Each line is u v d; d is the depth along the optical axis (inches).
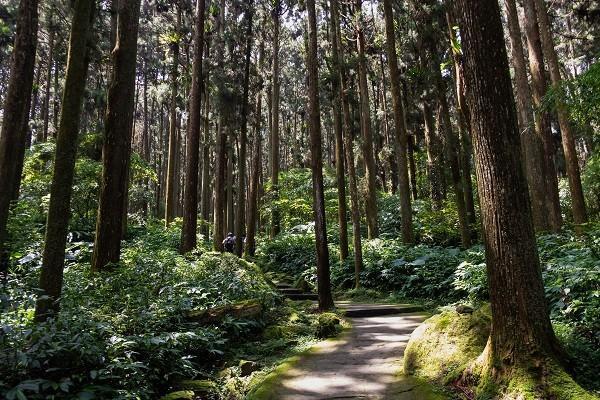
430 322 217.3
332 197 941.8
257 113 987.9
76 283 313.4
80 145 754.8
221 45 764.6
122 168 380.2
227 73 753.6
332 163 1519.4
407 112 900.0
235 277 405.7
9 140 289.1
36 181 633.6
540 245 383.6
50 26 776.3
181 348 237.9
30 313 218.2
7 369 161.9
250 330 306.0
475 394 163.9
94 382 176.7
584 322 221.5
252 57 937.5
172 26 927.7
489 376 163.5
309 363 237.5
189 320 292.7
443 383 183.0
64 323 191.9
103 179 372.5
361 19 691.4
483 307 217.5
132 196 1145.4
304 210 950.4
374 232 677.9
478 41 173.0
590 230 377.4
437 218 670.5
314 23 390.3
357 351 260.7
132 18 390.3
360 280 539.2
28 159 692.1
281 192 983.0
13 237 387.2
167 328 268.2
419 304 435.2
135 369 183.9
